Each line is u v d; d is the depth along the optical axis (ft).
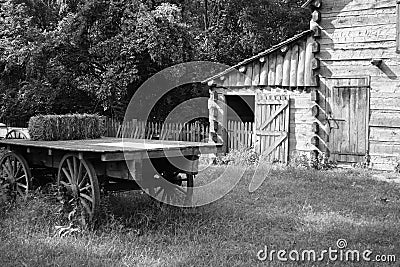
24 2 77.61
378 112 47.37
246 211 29.32
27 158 29.71
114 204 28.37
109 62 69.15
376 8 47.26
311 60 51.47
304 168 48.37
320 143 50.88
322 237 24.36
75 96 73.97
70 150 24.31
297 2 96.89
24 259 20.12
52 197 27.55
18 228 24.29
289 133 53.31
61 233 23.80
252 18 90.22
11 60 71.56
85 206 24.58
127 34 68.08
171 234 24.44
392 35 46.37
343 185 38.58
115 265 19.84
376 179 42.27
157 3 74.13
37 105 72.13
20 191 29.48
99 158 24.48
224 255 21.34
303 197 33.91
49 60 71.00
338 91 49.67
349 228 26.02
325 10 50.39
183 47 68.28
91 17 70.13
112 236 23.48
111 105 68.59
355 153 48.62
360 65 48.39
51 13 81.10
